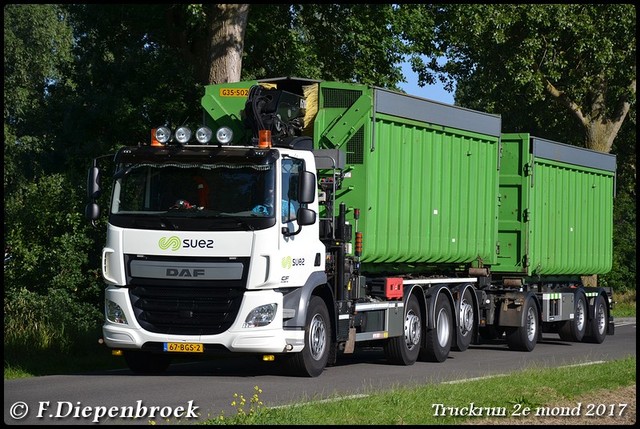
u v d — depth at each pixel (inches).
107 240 574.9
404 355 705.6
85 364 671.8
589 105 1705.2
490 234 856.3
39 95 2073.1
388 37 1247.5
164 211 567.5
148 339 563.5
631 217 1879.9
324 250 609.0
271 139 611.8
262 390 516.1
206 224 560.1
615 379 561.6
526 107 1779.0
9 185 1870.1
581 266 1045.2
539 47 1568.7
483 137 837.8
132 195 573.6
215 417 416.2
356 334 643.5
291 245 572.1
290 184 577.6
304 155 591.8
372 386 540.4
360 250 658.2
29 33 2194.9
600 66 1596.9
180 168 570.9
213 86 682.8
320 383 555.8
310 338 587.2
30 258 941.8
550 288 991.0
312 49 1216.2
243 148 571.8
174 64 1200.2
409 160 729.0
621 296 1807.3
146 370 614.2
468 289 810.2
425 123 746.8
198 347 559.2
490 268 870.4
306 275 584.7
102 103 1205.1
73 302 950.4
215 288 559.2
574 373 583.5
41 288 958.4
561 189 995.9
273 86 678.5
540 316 918.4
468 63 1686.8
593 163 1069.8
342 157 658.8
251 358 726.5
